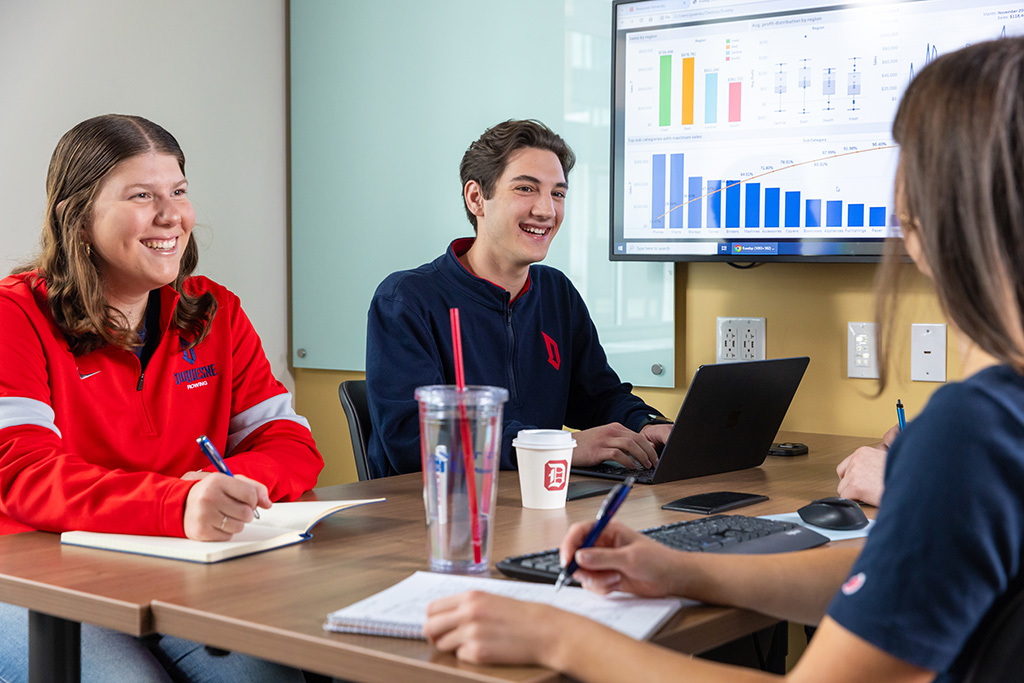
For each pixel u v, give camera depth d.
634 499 1.46
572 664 0.75
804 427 2.29
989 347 0.69
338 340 3.00
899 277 0.83
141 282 1.57
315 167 3.03
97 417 1.53
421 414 1.03
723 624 0.89
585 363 2.26
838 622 0.68
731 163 2.25
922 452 0.66
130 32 2.67
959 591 0.64
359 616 0.84
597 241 2.53
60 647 1.05
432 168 2.80
